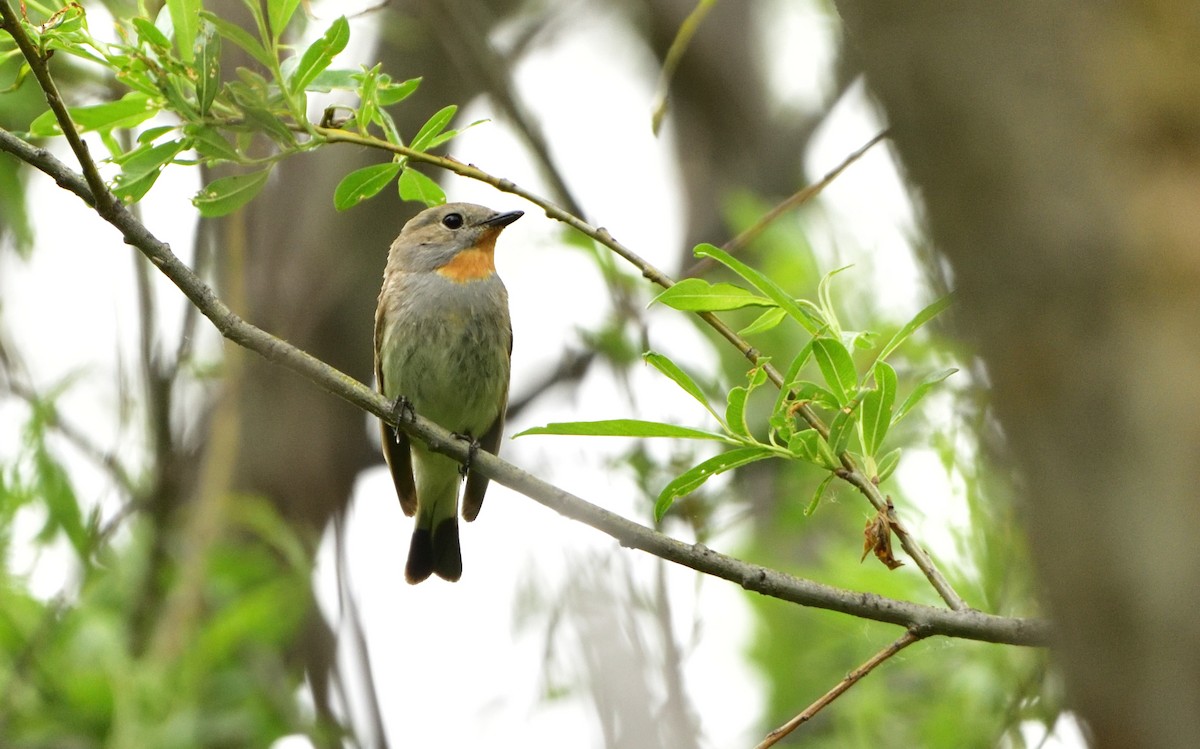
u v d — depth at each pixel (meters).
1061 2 3.14
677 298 7.27
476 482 12.31
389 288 12.40
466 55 15.12
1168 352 3.03
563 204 14.65
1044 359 3.19
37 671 11.02
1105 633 3.16
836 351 6.94
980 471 9.38
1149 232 3.05
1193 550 3.01
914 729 10.88
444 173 16.20
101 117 7.67
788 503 12.41
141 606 11.98
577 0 18.22
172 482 12.42
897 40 3.35
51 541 11.99
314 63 7.66
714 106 18.41
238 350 13.04
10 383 12.93
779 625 13.17
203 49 7.47
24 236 12.84
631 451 13.02
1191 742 3.02
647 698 11.16
